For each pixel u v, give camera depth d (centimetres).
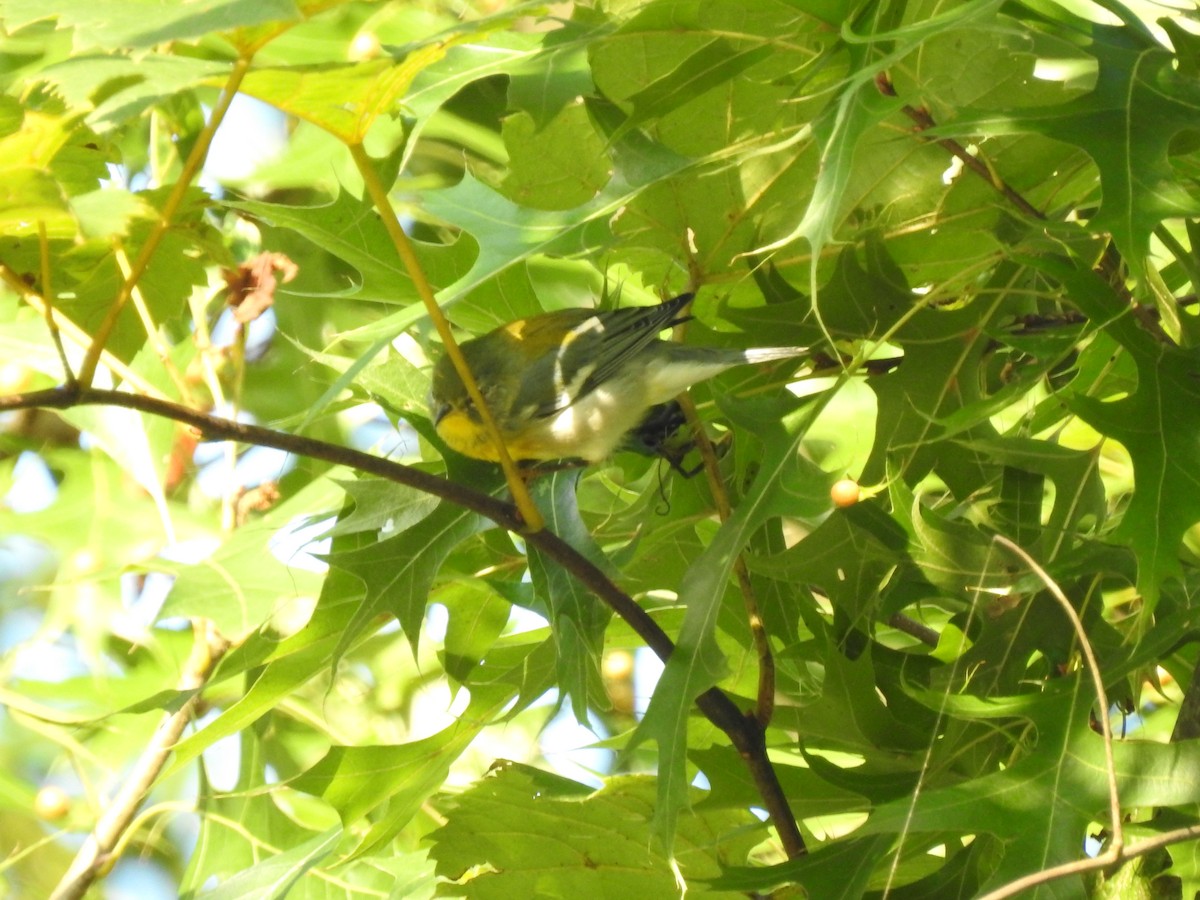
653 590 467
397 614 405
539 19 380
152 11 237
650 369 438
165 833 638
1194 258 368
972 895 367
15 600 661
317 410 335
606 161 449
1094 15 523
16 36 559
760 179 434
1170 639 339
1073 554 371
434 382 479
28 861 625
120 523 640
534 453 514
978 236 447
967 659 379
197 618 507
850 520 390
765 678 369
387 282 460
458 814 423
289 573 451
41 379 657
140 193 350
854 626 391
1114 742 328
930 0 395
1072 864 282
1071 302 376
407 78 286
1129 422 331
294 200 672
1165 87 331
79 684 635
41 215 284
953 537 381
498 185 455
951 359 418
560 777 414
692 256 448
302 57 577
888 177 433
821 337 430
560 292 638
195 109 639
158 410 308
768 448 367
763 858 514
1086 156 423
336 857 538
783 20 378
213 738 414
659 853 420
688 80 380
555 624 391
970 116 326
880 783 372
